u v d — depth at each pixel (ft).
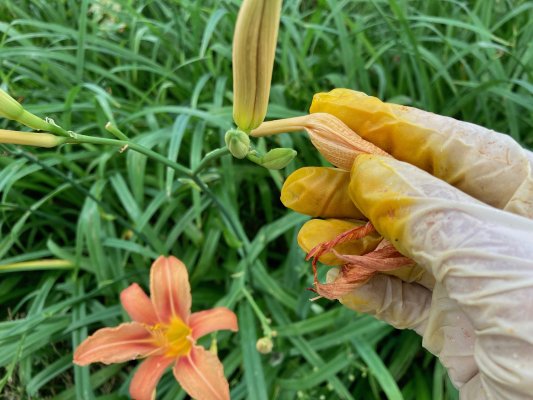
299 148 1.23
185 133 1.22
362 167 0.54
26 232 1.28
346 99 0.61
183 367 0.82
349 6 1.52
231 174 1.13
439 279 0.51
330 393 1.02
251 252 1.08
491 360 0.48
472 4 1.46
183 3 1.21
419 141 0.58
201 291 1.17
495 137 0.57
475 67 1.32
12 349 1.01
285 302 1.07
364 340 1.00
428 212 0.50
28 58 1.28
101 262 1.09
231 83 1.32
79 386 0.97
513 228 0.48
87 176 1.18
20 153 0.91
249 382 0.95
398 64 1.37
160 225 1.14
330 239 0.58
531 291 0.45
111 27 1.41
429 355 1.04
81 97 1.26
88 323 1.04
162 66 1.40
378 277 0.66
